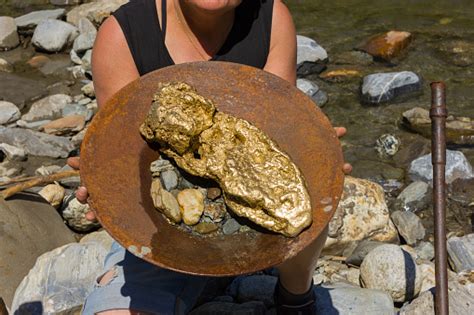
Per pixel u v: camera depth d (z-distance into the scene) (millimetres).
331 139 1884
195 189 1879
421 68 4664
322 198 1835
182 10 2092
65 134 4098
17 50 5160
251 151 1845
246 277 2756
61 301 2551
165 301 2064
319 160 1883
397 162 3826
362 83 4438
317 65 4668
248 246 1793
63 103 4371
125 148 1897
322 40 5062
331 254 3109
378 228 3166
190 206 1841
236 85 1946
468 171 3656
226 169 1819
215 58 2162
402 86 4340
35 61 4973
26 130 3980
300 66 4617
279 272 2311
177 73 1934
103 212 1819
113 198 1846
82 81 4707
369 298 2512
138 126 1917
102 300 2072
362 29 5195
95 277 2635
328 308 2480
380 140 3965
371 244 3018
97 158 1861
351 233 3109
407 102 4309
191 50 2146
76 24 5391
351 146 3965
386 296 2523
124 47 2115
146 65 2139
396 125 4113
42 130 4105
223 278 2762
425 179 3668
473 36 4992
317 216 1799
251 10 2168
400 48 4816
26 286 2613
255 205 1787
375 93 4305
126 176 1882
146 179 1903
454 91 4375
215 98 1948
